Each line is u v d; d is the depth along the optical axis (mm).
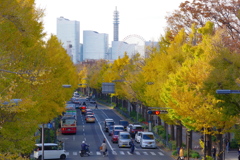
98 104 119875
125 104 96750
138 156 38406
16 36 17844
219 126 26344
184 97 26000
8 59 16062
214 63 20391
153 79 44312
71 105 75750
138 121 68750
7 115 17031
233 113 19406
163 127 56219
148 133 45938
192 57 34250
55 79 28656
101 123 72250
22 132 18516
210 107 25000
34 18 22000
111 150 42594
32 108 19406
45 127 39406
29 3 21344
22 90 17750
